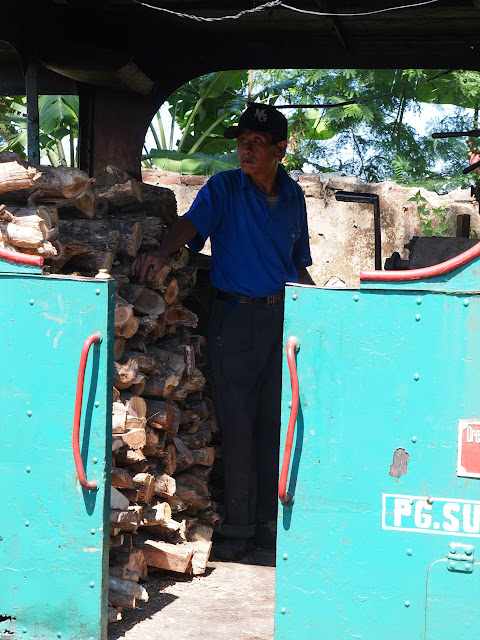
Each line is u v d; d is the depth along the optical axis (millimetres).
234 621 3309
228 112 10891
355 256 7504
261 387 4371
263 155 4219
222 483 4938
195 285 5254
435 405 2523
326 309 2596
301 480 2613
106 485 2766
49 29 4785
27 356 2781
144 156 9711
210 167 9570
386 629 2562
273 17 4891
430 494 2527
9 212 3232
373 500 2568
